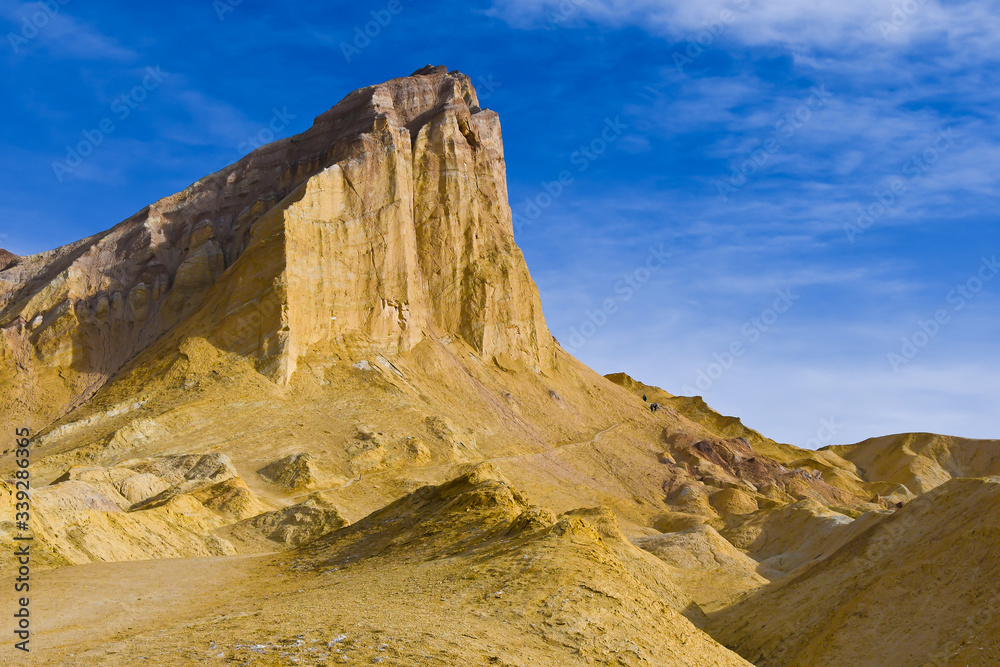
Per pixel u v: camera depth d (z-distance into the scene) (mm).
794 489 114688
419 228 117688
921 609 34625
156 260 117125
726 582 52594
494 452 97438
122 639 20234
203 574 32438
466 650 19062
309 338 100062
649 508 95562
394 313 107125
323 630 19859
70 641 20656
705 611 46500
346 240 105750
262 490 73438
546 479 95500
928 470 143500
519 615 22000
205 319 100312
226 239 120812
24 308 109438
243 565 35188
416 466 83500
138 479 66750
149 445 80125
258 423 86125
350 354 101250
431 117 126188
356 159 110562
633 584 24906
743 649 40094
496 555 27328
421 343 109062
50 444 83250
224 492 62156
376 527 38656
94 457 77312
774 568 59219
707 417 148500
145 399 89250
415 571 27500
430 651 18609
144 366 95688
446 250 117688
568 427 112812
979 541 35406
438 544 32188
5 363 100750
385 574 28281
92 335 106438
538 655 19938
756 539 71875
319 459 80562
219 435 83312
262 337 96125
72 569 31938
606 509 55656
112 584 29328
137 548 40438
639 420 122438
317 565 33781
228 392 89250
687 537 59344
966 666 30734
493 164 132375
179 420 83750
